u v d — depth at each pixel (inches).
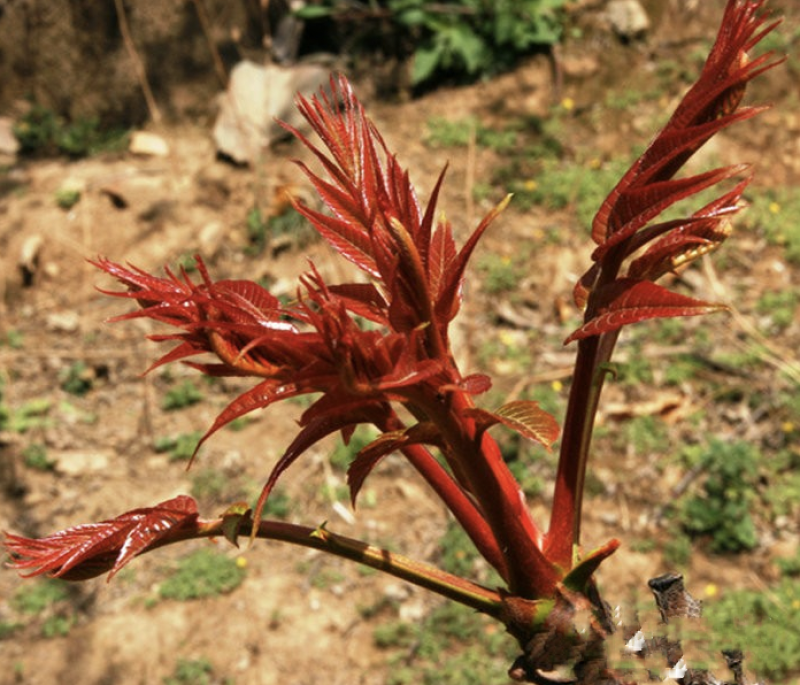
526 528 53.4
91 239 246.5
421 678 169.3
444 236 50.8
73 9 267.7
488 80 264.7
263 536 51.9
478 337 218.5
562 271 228.2
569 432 52.7
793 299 218.1
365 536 192.5
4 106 275.3
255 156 254.1
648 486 192.5
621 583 178.4
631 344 214.7
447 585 52.5
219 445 209.9
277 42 271.7
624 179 49.8
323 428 48.2
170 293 47.0
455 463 51.9
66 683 174.2
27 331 235.9
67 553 49.7
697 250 52.8
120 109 272.2
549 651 49.3
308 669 174.4
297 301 49.4
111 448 212.4
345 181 53.5
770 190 239.3
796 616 166.4
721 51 48.2
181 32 269.1
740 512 183.8
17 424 215.8
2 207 253.3
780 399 201.6
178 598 184.9
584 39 267.0
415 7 262.2
